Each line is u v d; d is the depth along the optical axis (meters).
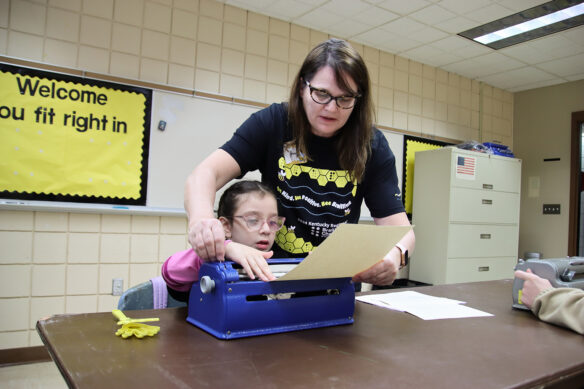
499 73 4.29
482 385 0.57
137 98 2.75
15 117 2.43
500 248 3.92
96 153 2.63
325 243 0.64
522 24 3.24
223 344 0.69
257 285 0.75
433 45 3.68
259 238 1.02
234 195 1.04
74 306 2.58
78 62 2.59
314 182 1.15
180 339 0.71
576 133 4.35
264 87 3.23
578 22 3.18
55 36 2.53
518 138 4.82
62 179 2.54
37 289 2.48
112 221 2.69
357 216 1.26
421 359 0.67
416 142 4.03
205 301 0.77
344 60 0.93
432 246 3.68
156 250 2.83
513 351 0.73
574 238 4.30
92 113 2.62
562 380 0.64
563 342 0.81
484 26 3.29
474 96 4.52
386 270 0.92
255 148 1.12
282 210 1.15
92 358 0.60
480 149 3.91
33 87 2.47
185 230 2.94
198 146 2.96
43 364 2.41
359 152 1.13
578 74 4.23
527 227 4.68
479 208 3.76
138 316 0.85
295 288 0.80
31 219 2.47
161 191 2.83
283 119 1.13
